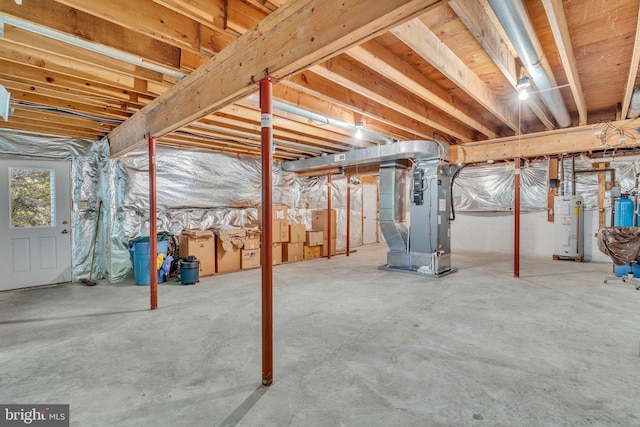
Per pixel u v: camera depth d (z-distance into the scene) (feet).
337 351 8.28
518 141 14.87
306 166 22.07
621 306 11.70
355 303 12.37
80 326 10.03
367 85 9.64
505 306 11.83
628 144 13.26
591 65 9.45
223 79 7.63
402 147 16.12
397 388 6.59
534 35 6.77
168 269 16.19
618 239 14.55
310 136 16.96
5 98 6.69
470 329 9.67
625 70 9.80
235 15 6.68
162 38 6.69
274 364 7.62
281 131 15.51
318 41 5.49
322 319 10.63
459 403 6.08
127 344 8.73
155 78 8.93
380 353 8.15
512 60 8.43
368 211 32.42
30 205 15.02
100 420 5.65
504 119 12.55
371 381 6.86
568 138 14.66
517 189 16.21
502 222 25.76
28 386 6.73
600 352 8.09
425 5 4.41
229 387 6.67
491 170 25.94
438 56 7.82
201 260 17.13
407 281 15.92
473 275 17.04
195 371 7.32
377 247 29.81
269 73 6.42
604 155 20.07
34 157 15.10
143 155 17.44
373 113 12.16
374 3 4.75
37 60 7.95
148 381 6.91
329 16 5.34
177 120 9.50
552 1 5.60
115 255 16.15
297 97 10.96
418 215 17.80
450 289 14.30
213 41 7.66
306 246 22.98
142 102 10.89
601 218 21.03
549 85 8.63
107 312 11.37
